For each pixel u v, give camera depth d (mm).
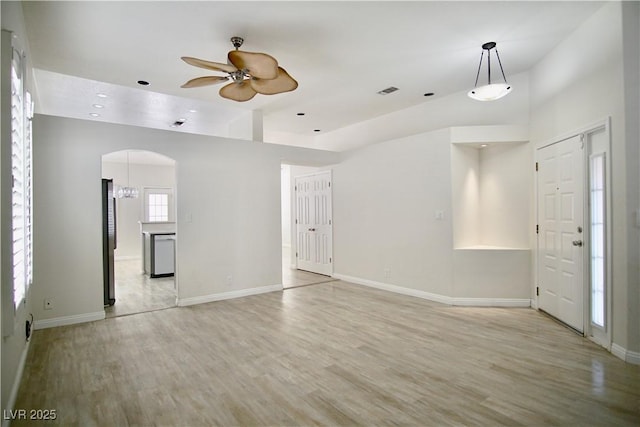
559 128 3900
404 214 5395
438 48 3883
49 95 5090
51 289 3900
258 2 2975
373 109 5977
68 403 2342
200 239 4953
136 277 7016
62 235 3963
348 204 6418
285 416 2178
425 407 2260
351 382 2602
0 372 1838
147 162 9914
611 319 3096
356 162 6234
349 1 2988
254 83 3414
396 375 2707
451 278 4754
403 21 3330
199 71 4262
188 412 2232
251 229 5430
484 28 3494
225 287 5164
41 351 3209
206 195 5008
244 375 2730
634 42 2887
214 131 7344
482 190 5062
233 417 2174
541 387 2496
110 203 4875
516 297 4621
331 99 5449
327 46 3781
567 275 3801
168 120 6473
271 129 7301
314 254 7309
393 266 5586
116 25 3260
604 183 3195
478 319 4105
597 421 2090
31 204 3314
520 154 4656
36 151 3818
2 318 2016
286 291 5652
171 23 3252
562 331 3674
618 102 2982
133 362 2979
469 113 5176
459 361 2947
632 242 2879
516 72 4645
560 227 3926
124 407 2293
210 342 3438
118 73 4316
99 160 4191
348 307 4672
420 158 5160
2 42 2039
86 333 3703
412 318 4164
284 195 11336
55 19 3125
